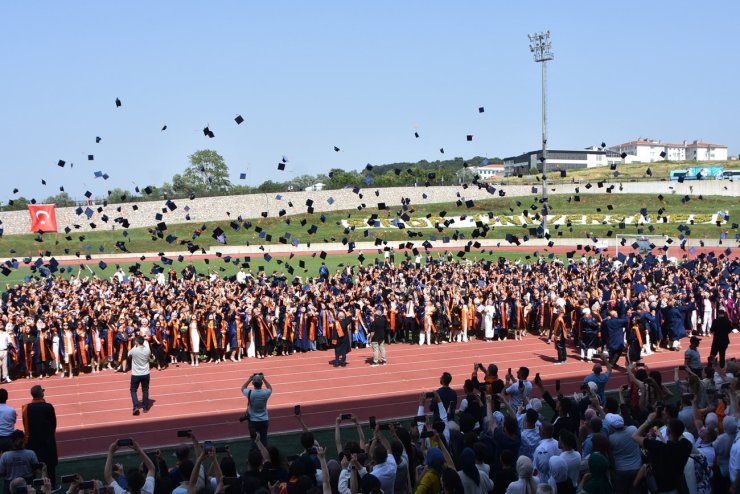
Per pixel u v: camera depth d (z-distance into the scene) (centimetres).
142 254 6069
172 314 2253
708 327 2627
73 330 2122
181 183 9212
